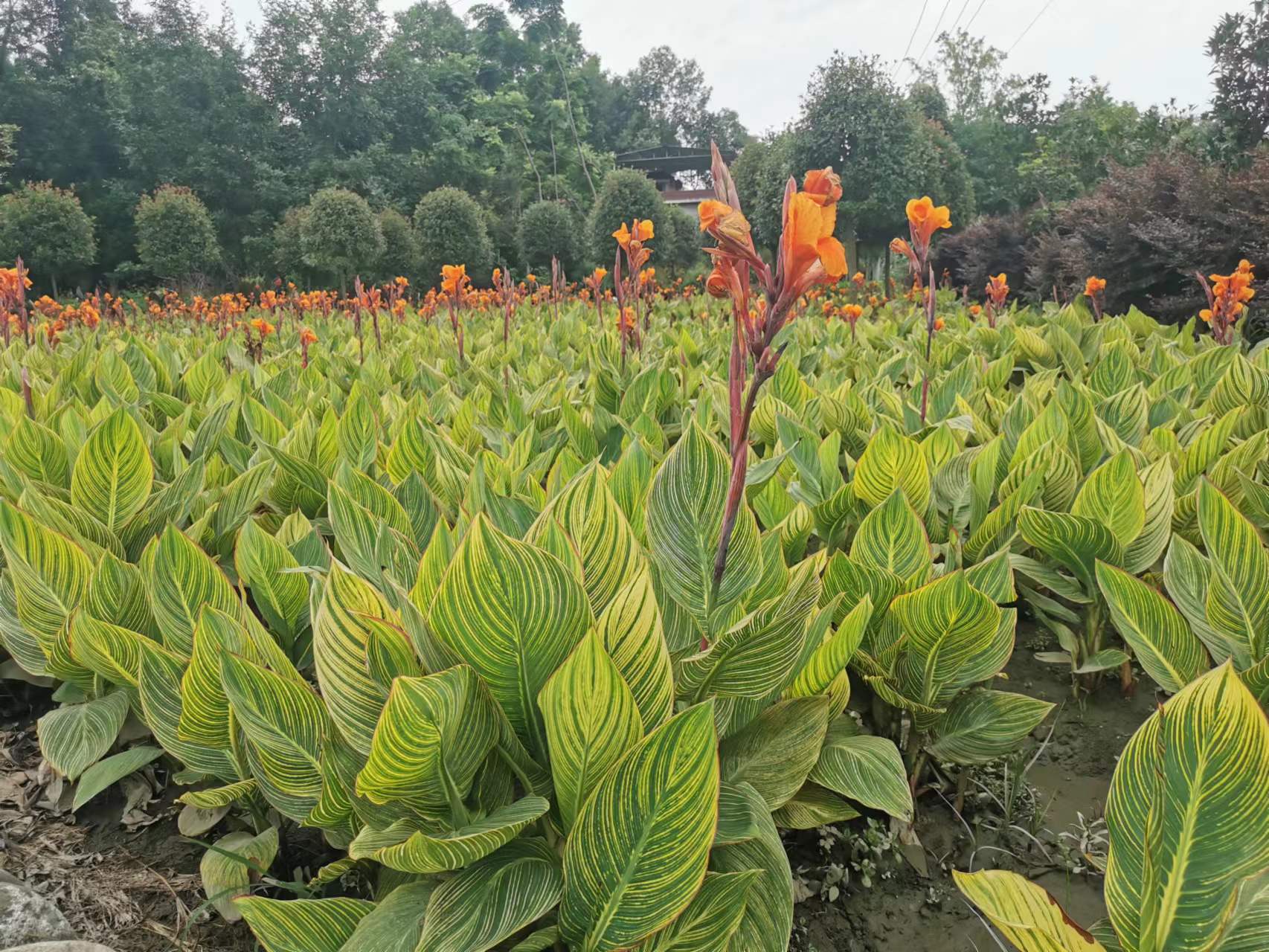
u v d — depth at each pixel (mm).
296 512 2395
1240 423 3205
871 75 25094
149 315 12602
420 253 24625
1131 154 27516
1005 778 2166
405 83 48375
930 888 1894
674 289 15867
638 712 1270
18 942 1575
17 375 4207
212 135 40781
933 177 25406
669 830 1195
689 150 73375
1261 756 1124
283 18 44094
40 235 24062
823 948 1752
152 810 2107
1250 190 9727
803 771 1619
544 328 8070
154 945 1695
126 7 50531
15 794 2164
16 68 42938
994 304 7336
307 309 11445
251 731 1537
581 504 1694
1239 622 1939
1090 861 1928
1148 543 2467
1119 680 2703
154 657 1789
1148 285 11297
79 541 2227
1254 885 1156
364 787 1274
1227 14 14305
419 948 1225
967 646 1894
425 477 2828
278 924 1354
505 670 1394
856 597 2092
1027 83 44062
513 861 1381
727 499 1770
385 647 1385
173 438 3178
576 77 65625
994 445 2730
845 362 5324
